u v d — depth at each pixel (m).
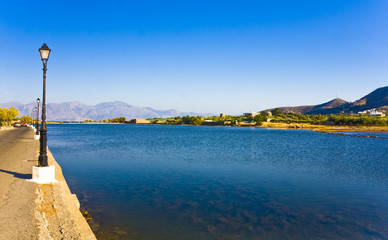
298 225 10.68
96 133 96.62
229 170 22.91
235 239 9.28
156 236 9.33
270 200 14.05
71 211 9.39
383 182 18.83
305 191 16.03
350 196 15.06
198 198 14.15
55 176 14.83
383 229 10.40
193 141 62.06
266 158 32.12
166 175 20.22
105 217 11.02
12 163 18.16
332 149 47.44
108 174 20.30
